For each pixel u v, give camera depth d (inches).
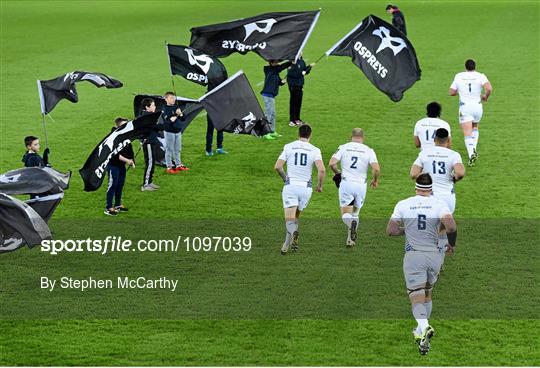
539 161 2391.7
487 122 2819.9
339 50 2337.6
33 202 1793.8
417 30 4835.1
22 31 5022.1
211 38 2498.8
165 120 2284.7
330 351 1378.0
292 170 1744.6
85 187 1952.5
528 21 5103.3
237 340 1417.3
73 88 2217.0
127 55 4160.9
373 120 2874.0
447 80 3484.3
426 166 1694.1
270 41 2524.6
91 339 1427.2
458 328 1454.2
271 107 2625.5
